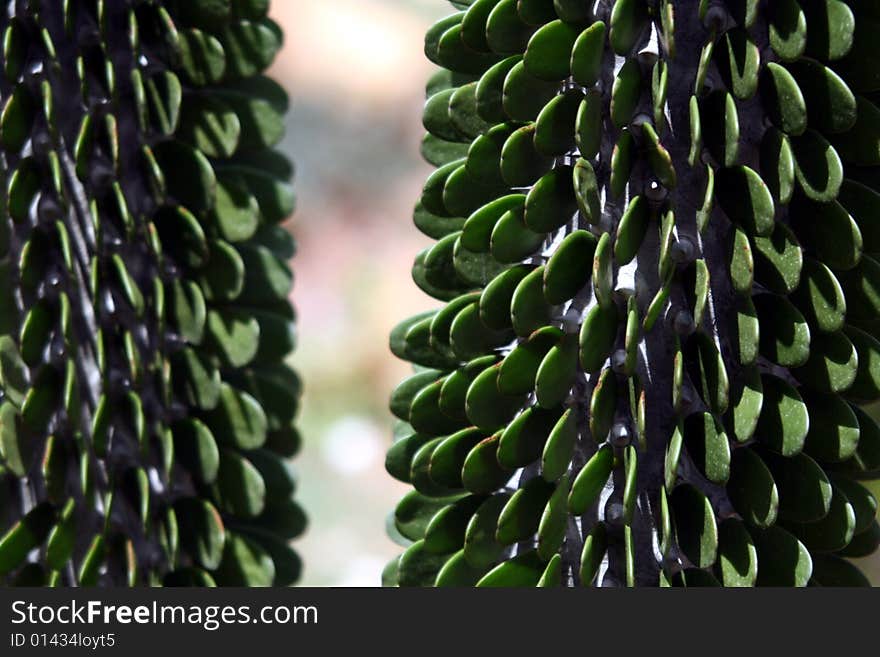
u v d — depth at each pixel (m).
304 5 3.00
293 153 2.83
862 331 0.85
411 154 2.94
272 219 0.93
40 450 0.91
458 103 0.86
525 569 0.86
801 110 0.81
